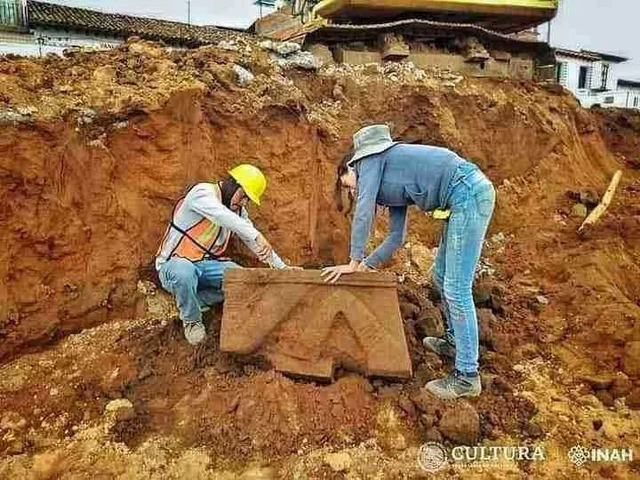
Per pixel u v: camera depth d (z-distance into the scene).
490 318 4.23
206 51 4.89
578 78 27.73
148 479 2.89
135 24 17.17
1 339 3.61
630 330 3.95
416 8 6.45
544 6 6.98
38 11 15.98
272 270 3.42
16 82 3.96
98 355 3.70
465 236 3.21
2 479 2.86
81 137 3.90
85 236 3.93
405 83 5.44
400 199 3.36
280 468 2.97
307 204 4.72
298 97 4.78
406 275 4.77
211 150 4.36
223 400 3.29
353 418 3.23
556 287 4.69
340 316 3.40
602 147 7.27
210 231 3.69
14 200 3.63
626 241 5.33
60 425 3.22
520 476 2.96
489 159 5.81
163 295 4.29
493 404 3.44
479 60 6.50
